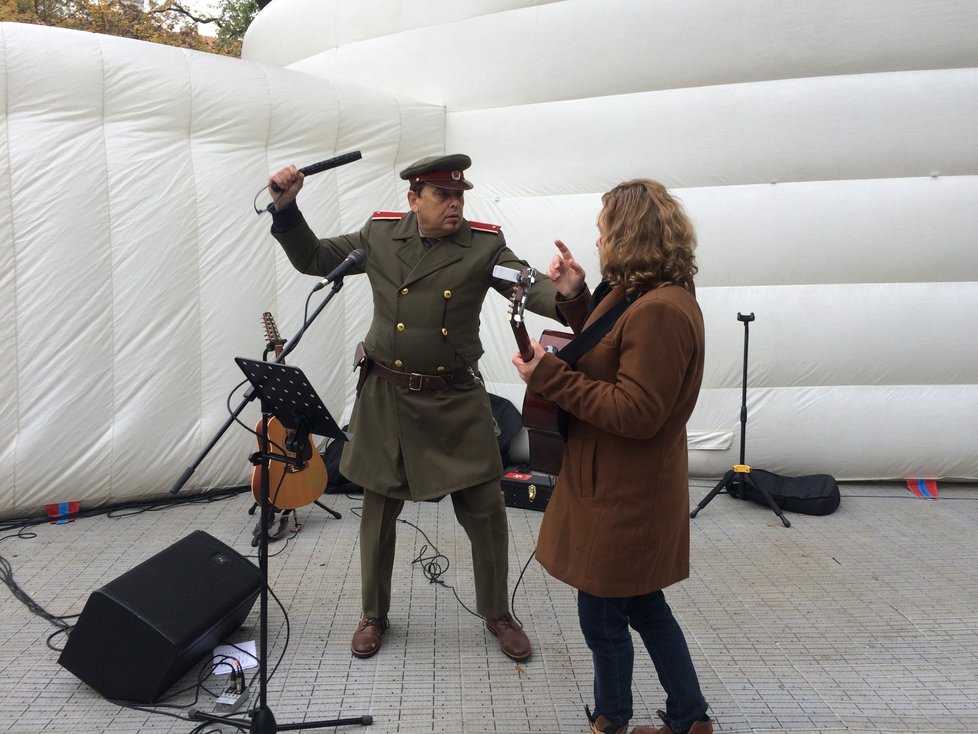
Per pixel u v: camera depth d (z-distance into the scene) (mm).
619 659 1895
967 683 2402
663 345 1650
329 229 4305
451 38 4672
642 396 1634
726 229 4215
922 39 4078
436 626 2768
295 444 1991
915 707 2273
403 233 2465
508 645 2537
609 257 1740
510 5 4527
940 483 4523
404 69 4816
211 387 3986
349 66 5020
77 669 2271
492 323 4652
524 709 2260
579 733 2145
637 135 4316
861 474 4363
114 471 3736
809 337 4203
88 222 3611
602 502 1779
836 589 3100
